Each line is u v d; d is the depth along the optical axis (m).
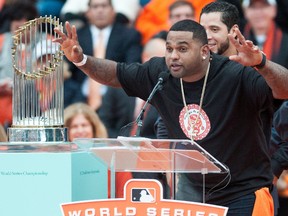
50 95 10.53
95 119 16.14
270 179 11.27
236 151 10.91
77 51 11.04
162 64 11.28
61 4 20.58
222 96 10.77
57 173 9.55
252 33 18.56
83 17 19.66
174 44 10.60
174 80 11.01
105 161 9.80
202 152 9.46
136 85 11.48
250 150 10.97
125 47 19.36
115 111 18.14
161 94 11.14
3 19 19.45
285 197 16.98
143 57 18.70
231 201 11.01
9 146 9.87
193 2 18.92
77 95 18.86
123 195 9.56
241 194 10.99
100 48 19.41
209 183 10.98
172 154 9.59
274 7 18.56
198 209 9.17
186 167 9.74
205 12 12.45
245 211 10.95
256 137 10.94
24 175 9.59
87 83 18.91
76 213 9.28
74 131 16.09
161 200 9.23
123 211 9.28
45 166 9.56
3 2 19.48
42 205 9.57
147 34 19.41
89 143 9.64
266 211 10.96
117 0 19.59
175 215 9.21
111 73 11.55
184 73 10.63
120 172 10.12
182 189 9.96
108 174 10.12
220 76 10.79
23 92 10.50
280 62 18.31
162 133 12.54
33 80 10.49
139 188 9.27
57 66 10.50
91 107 17.45
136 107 18.08
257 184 11.04
